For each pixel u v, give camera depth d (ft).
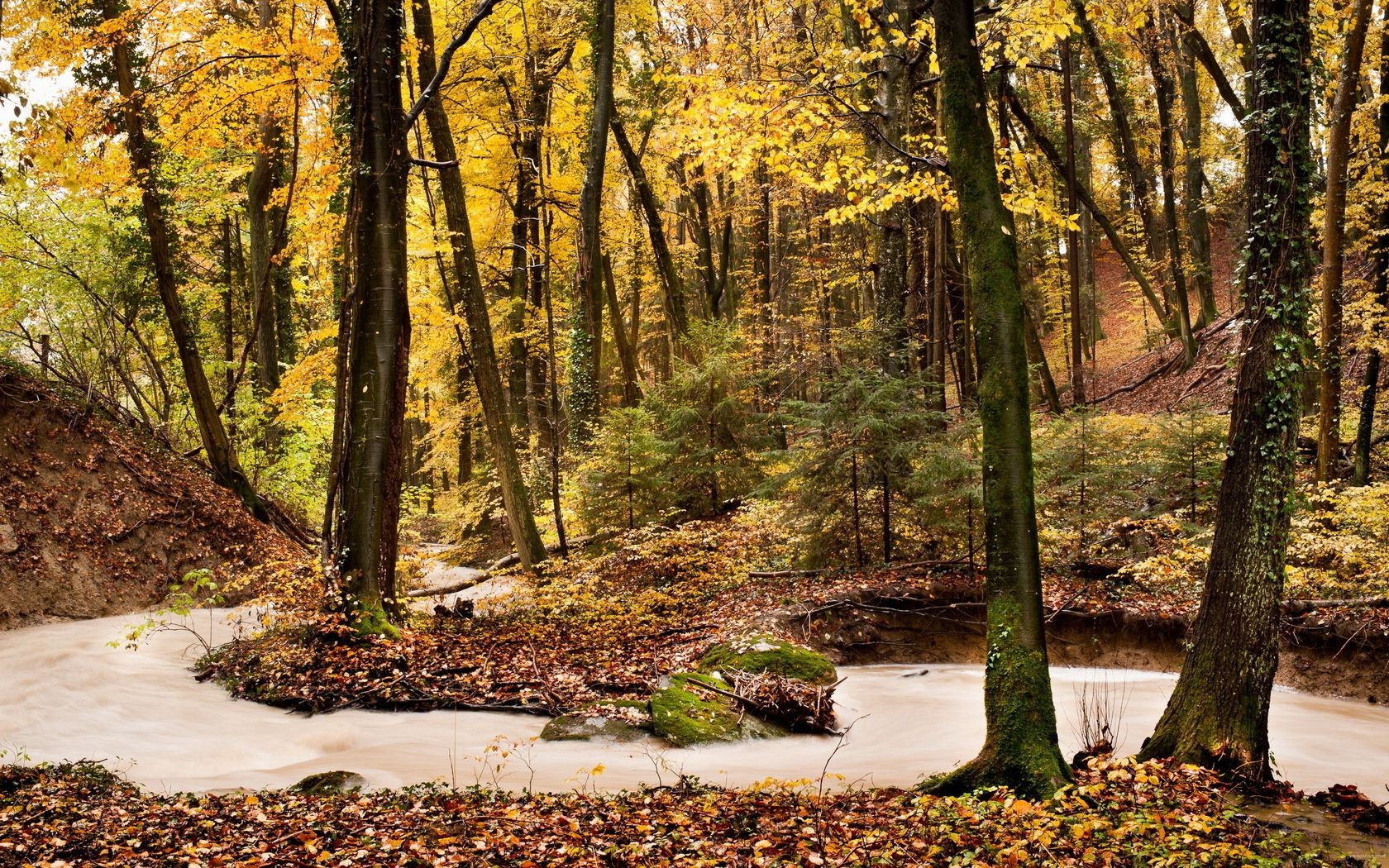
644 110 78.48
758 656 32.24
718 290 88.22
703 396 54.80
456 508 81.66
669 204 113.39
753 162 31.35
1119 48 74.38
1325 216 43.19
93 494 52.65
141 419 66.80
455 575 67.97
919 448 40.22
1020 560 19.52
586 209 57.67
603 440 54.60
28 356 63.46
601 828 17.70
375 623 37.58
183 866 15.40
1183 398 73.56
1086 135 90.89
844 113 31.40
